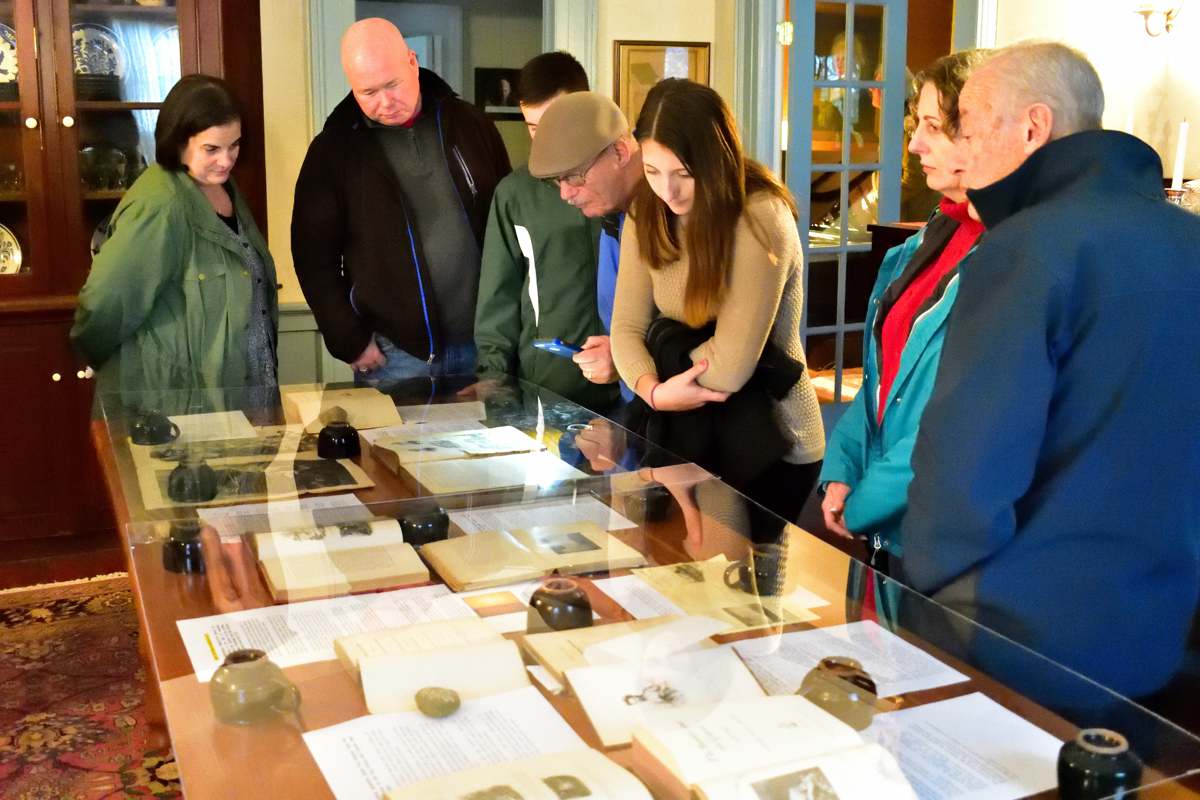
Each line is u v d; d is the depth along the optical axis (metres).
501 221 2.94
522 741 1.13
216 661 1.30
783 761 1.06
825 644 1.32
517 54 5.04
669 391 2.25
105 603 3.70
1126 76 5.55
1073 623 1.53
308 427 2.29
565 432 2.27
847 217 5.71
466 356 3.27
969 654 1.30
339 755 1.11
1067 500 1.54
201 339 3.20
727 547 1.64
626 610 1.42
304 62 4.24
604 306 2.71
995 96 1.60
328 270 3.22
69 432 3.90
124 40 3.81
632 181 2.54
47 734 2.88
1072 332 1.50
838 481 2.11
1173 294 1.49
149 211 3.09
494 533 1.69
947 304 1.91
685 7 5.07
